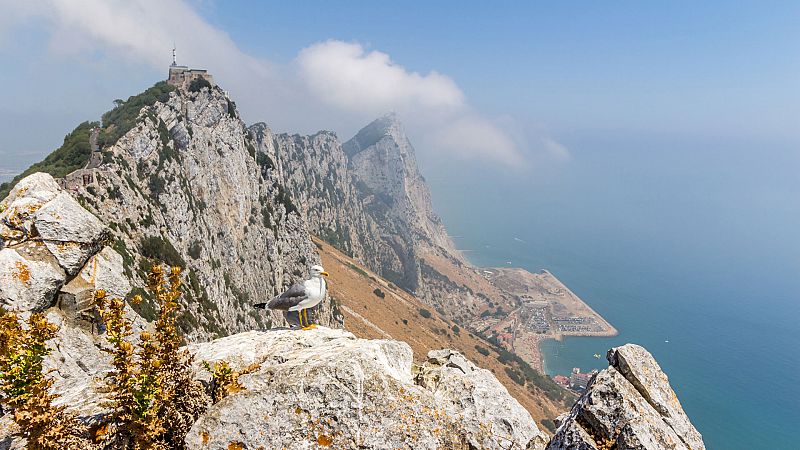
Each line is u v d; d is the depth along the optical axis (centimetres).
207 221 9788
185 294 6925
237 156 12019
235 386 1006
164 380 995
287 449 883
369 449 906
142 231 6994
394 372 1162
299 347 1250
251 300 10800
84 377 1305
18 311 1320
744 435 18950
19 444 916
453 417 1019
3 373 881
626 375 964
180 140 9706
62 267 1454
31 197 1513
